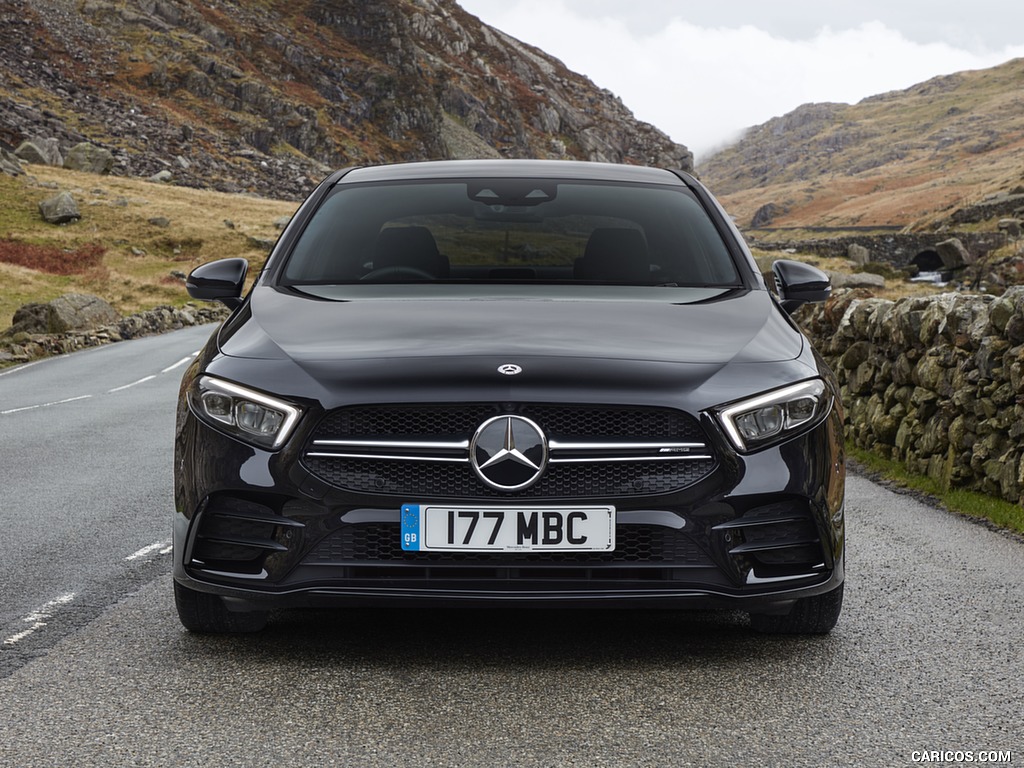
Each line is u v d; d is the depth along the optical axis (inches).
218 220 3324.3
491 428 132.6
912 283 3115.2
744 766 109.0
